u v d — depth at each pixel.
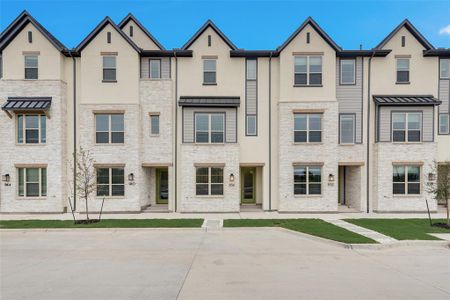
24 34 17.14
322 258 8.77
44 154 17.08
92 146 17.20
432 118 17.41
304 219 14.92
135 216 16.20
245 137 18.14
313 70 17.55
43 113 17.09
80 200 17.17
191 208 17.38
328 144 17.34
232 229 12.77
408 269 7.81
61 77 17.31
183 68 18.11
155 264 8.16
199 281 6.88
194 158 17.45
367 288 6.50
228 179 17.45
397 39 18.05
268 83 18.17
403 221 14.28
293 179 17.39
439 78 18.06
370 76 18.03
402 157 17.34
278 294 6.15
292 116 17.47
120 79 17.36
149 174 19.09
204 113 17.70
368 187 17.89
